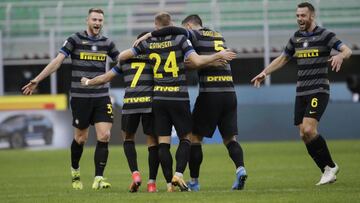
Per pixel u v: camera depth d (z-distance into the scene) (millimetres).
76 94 35469
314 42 33938
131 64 31922
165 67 30844
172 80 30922
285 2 105062
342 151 64875
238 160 31844
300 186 34469
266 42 92562
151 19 106062
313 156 34812
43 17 107625
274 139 87812
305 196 28016
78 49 35375
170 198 28094
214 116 32062
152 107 31375
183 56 30859
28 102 83812
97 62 35594
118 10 107125
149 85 31719
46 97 84250
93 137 84812
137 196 29297
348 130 87688
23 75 110688
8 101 83875
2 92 94938
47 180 43438
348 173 41969
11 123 83562
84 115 35531
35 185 39594
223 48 32344
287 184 36094
